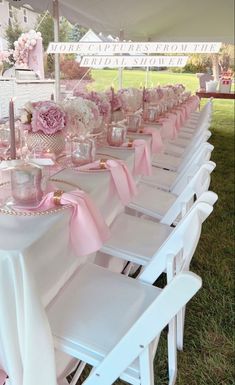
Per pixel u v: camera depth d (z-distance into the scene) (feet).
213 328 5.79
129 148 6.72
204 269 7.54
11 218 3.23
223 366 5.05
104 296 3.96
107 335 3.42
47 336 2.97
